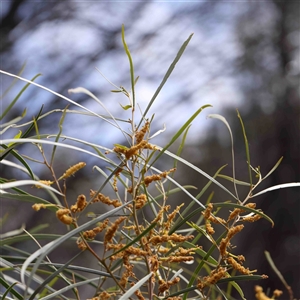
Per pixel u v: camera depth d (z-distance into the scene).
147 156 0.76
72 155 3.00
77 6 3.90
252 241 3.65
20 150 2.62
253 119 3.99
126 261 0.75
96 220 0.69
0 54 3.51
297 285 3.42
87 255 2.89
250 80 4.17
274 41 4.25
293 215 3.62
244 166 3.95
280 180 3.76
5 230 2.56
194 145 4.24
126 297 0.68
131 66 0.76
